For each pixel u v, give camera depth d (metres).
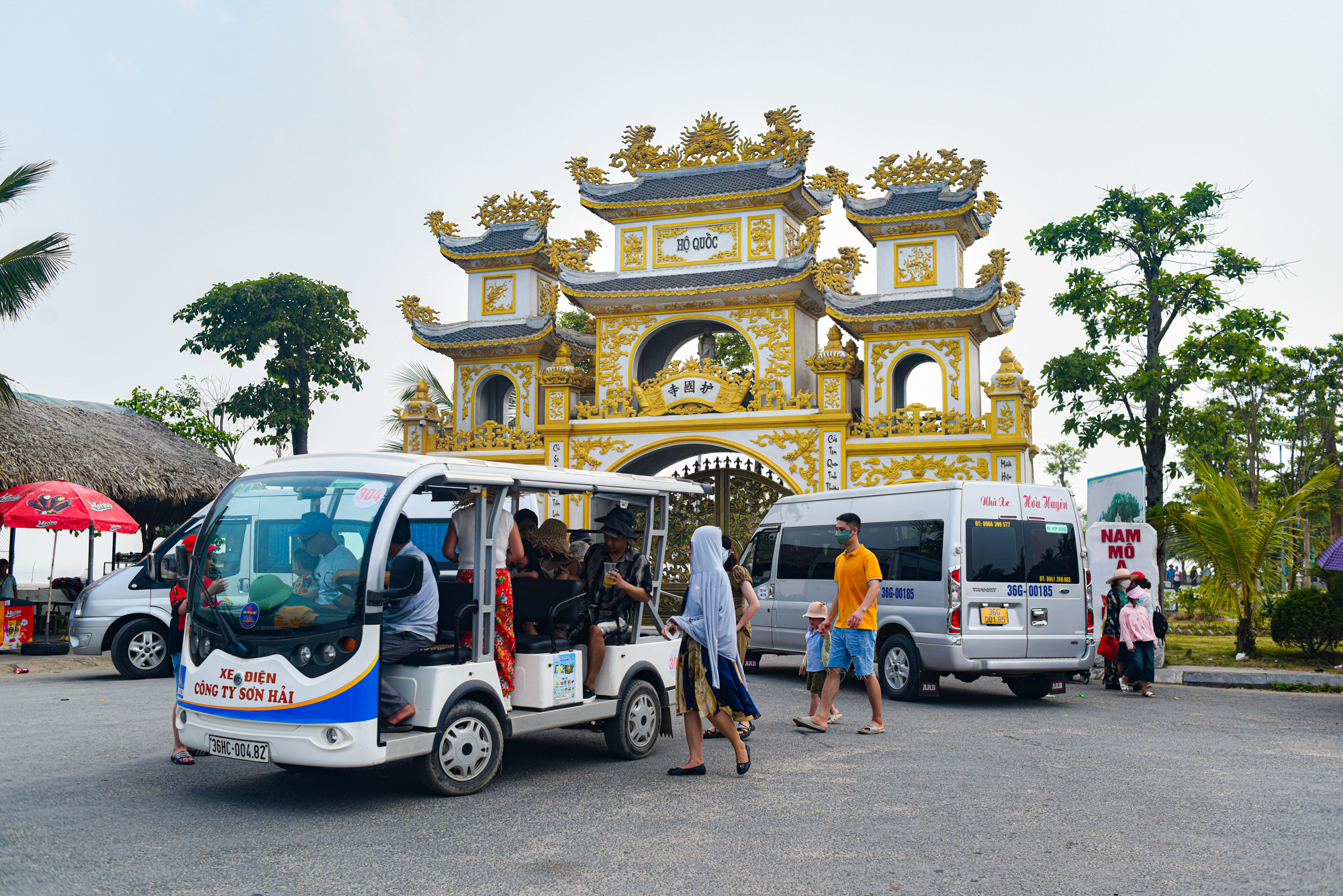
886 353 21.14
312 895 4.78
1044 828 6.03
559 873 5.13
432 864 5.28
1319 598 16.77
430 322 25.47
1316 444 37.12
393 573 6.63
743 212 21.84
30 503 15.73
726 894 4.82
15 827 5.98
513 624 7.98
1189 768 7.91
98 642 14.10
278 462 7.21
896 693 12.31
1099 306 22.55
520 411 24.78
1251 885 4.96
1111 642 13.88
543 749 8.80
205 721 6.75
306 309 36.75
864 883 5.00
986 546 11.97
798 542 14.59
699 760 7.60
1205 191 22.23
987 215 23.00
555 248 22.64
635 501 8.83
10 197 16.16
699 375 21.50
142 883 4.93
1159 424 22.12
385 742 6.38
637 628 8.66
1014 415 19.45
